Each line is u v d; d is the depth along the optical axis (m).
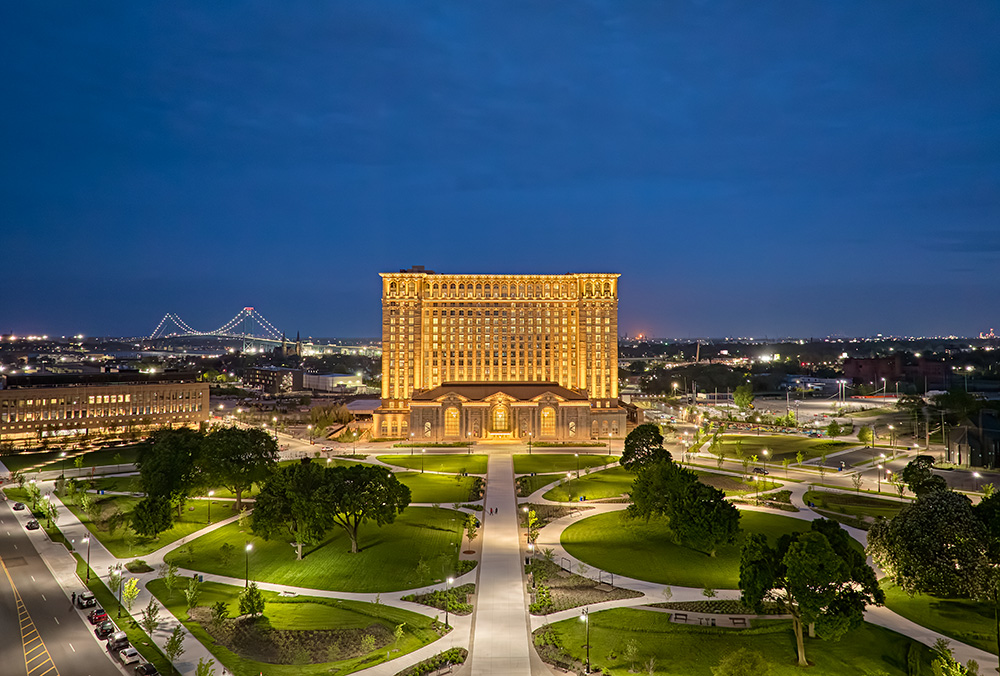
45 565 112.25
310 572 108.06
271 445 151.62
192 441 152.88
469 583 102.75
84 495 141.00
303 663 77.31
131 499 156.50
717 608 92.00
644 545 120.38
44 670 75.75
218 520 141.00
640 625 86.12
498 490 167.00
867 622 87.12
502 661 77.56
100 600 96.94
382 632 85.19
